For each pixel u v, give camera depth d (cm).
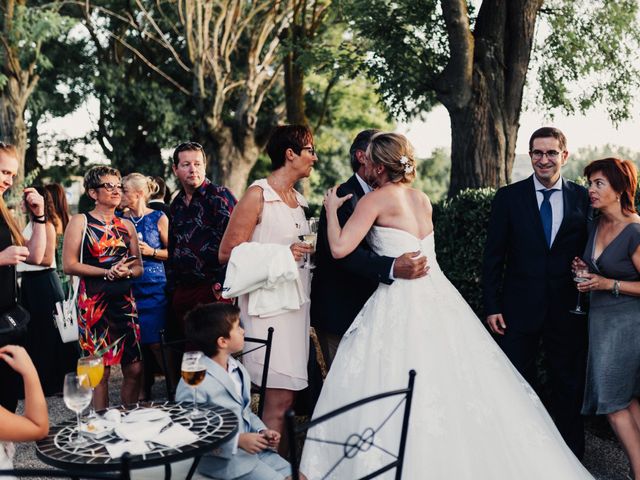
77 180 2356
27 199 445
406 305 346
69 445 254
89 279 462
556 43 1138
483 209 538
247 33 2117
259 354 371
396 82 1027
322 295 388
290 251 365
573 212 411
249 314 369
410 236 354
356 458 321
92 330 459
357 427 329
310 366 422
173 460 238
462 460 315
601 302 388
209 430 264
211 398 305
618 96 1148
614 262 382
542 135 411
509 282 426
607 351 384
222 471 300
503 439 327
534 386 432
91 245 465
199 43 1864
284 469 319
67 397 262
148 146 2289
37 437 254
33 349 582
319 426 344
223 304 321
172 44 2236
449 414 323
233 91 2183
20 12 1638
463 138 895
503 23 882
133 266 487
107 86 2070
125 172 2233
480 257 541
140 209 570
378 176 364
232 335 318
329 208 366
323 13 1797
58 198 602
